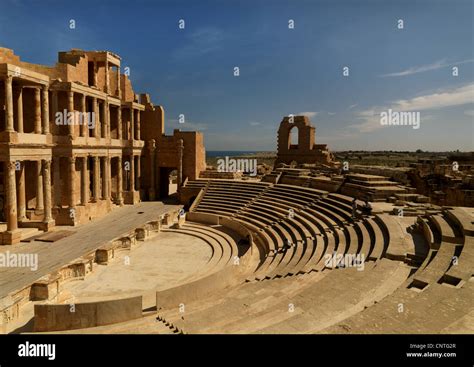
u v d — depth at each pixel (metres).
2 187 34.88
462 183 32.28
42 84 33.06
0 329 16.19
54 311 15.65
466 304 11.13
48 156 33.69
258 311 14.35
